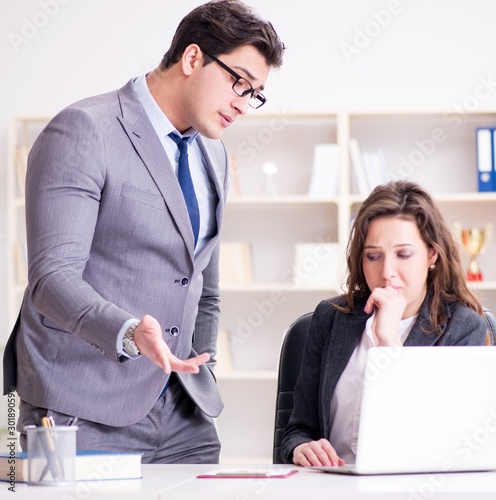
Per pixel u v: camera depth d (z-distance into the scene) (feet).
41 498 4.51
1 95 16.81
